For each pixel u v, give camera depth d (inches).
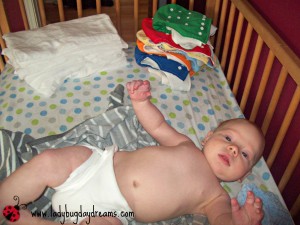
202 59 58.0
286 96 47.9
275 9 48.1
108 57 60.0
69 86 56.8
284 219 40.7
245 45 53.9
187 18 59.5
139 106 46.1
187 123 52.1
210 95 57.8
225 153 42.0
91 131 48.5
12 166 43.1
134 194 39.6
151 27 59.9
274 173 53.6
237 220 32.8
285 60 39.9
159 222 42.3
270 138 53.7
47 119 50.8
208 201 42.3
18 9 70.1
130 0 135.1
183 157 42.9
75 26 60.7
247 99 61.7
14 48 53.9
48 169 38.1
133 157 42.6
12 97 54.0
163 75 58.3
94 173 40.0
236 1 53.4
